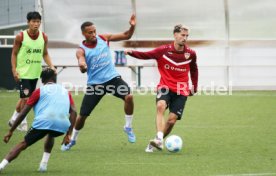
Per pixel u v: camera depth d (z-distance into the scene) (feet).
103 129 110.32
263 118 124.57
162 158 81.20
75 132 88.22
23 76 100.53
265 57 186.19
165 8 182.60
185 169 73.51
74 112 69.77
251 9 184.03
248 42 184.96
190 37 184.65
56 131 69.10
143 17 182.19
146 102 151.64
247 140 97.14
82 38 181.37
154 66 179.93
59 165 76.18
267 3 184.03
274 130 108.58
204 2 182.80
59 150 87.97
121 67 185.37
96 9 181.27
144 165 76.23
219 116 127.85
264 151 86.94
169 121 84.74
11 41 214.48
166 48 84.69
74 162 78.38
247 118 124.57
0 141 95.71
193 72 86.89
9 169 73.15
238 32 184.85
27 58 100.42
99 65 88.33
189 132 106.11
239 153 85.20
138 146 92.07
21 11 211.61
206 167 74.84
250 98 161.07
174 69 84.58
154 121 120.88
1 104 144.25
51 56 181.57
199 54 186.50
